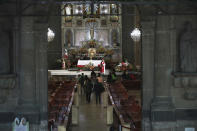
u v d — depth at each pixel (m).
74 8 38.78
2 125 12.55
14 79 12.27
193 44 12.26
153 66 12.61
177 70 12.43
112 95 18.70
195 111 12.57
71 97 18.45
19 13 10.64
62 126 12.03
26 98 12.49
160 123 12.35
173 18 12.27
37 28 12.40
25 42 12.34
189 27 12.22
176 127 12.51
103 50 37.50
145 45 12.54
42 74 12.75
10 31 12.36
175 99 12.54
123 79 27.41
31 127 12.38
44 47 12.71
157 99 12.44
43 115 12.73
